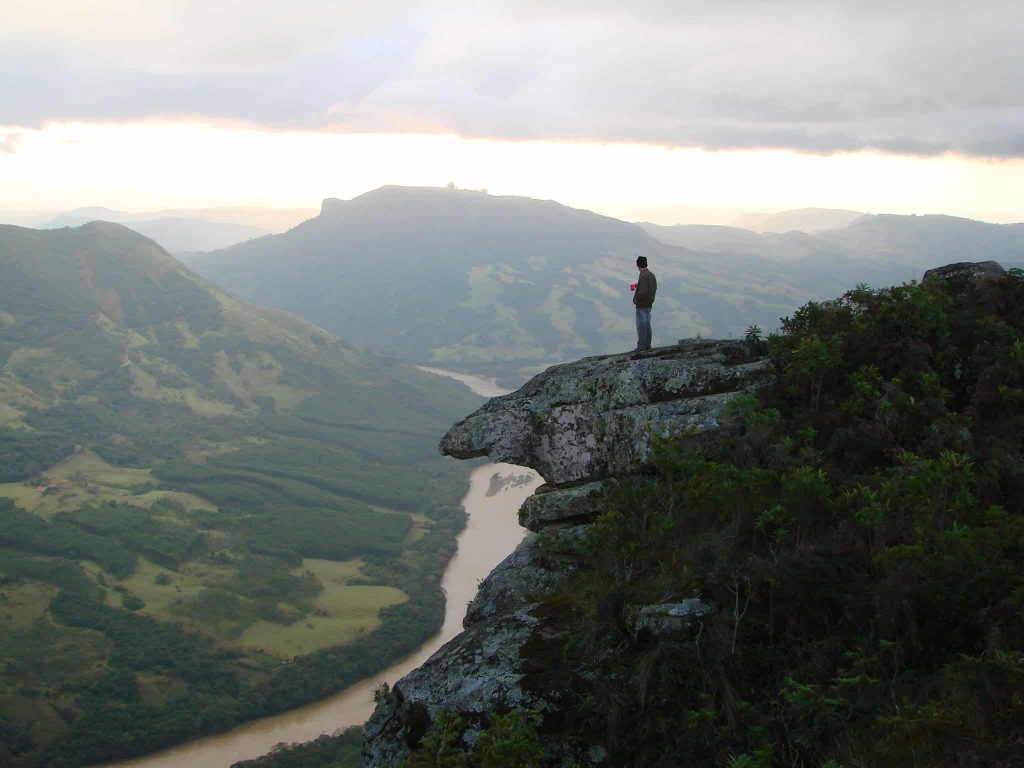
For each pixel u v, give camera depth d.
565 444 16.27
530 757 9.22
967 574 9.63
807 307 17.67
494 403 17.31
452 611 155.00
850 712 8.84
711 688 9.66
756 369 16.12
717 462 14.12
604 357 18.16
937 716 7.85
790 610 10.25
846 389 15.35
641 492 13.56
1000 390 14.16
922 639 9.44
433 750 9.71
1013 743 7.52
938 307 16.17
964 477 11.88
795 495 11.73
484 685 10.67
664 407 15.62
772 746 8.79
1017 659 8.23
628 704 9.87
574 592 12.80
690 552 11.52
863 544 10.87
